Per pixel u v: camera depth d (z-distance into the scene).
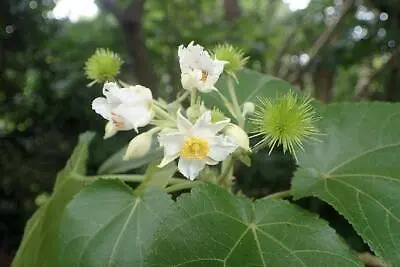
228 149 0.14
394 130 0.17
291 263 0.13
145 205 0.15
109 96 0.15
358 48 0.48
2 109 0.64
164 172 0.16
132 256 0.14
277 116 0.15
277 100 0.15
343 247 0.14
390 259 0.14
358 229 0.14
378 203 0.15
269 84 0.20
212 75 0.15
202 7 0.69
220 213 0.14
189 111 0.15
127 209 0.15
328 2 0.56
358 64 0.53
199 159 0.14
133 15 0.55
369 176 0.16
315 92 0.52
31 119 0.65
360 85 0.59
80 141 0.21
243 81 0.20
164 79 0.64
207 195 0.14
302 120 0.15
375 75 0.49
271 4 0.76
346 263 0.13
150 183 0.16
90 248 0.15
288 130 0.14
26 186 0.64
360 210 0.15
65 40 0.65
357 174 0.16
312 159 0.16
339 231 0.34
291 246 0.13
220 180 0.16
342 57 0.49
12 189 0.65
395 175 0.16
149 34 0.60
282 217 0.14
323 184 0.16
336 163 0.16
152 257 0.13
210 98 0.19
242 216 0.14
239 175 0.47
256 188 0.49
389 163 0.16
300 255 0.13
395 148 0.17
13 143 0.64
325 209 0.34
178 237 0.13
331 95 0.58
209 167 0.17
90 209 0.15
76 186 0.18
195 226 0.14
